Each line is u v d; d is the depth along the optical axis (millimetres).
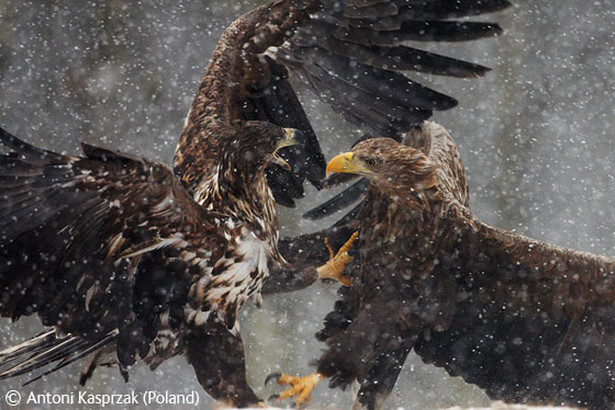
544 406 10469
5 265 8797
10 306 8992
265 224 9930
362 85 10828
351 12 10672
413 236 10172
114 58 21578
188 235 9281
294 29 11016
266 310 19516
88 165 8391
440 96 10672
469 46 24031
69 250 8922
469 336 10422
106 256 9062
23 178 8422
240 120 10438
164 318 9547
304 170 11680
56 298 9109
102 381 18531
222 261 9531
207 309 9633
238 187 9766
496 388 10531
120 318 9406
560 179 22891
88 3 21750
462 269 10227
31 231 8719
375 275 10352
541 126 23516
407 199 10070
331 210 11883
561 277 10039
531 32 24312
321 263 10805
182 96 21594
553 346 10344
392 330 10242
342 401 15227
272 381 18922
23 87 20875
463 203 10805
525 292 10203
